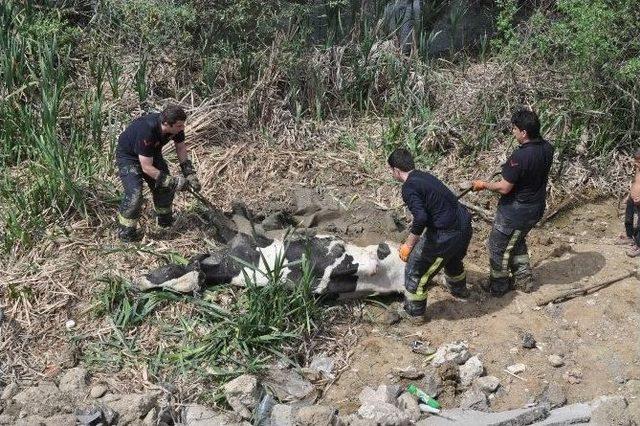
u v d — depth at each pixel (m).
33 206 7.29
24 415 5.63
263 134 8.66
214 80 9.00
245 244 6.78
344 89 9.26
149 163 6.77
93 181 7.65
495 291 6.89
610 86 8.52
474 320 6.66
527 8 10.18
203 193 7.83
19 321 6.37
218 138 8.53
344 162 8.45
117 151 7.02
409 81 9.24
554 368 6.18
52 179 7.34
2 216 7.22
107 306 6.43
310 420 5.51
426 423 5.70
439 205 6.11
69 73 9.12
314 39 9.84
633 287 6.97
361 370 6.20
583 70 8.59
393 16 9.97
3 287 6.58
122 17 9.55
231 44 9.39
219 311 6.38
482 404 5.86
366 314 6.70
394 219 7.59
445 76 9.51
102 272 6.77
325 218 7.67
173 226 7.36
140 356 6.15
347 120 9.12
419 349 6.34
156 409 5.74
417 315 6.55
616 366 6.18
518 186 6.47
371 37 9.29
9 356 6.12
